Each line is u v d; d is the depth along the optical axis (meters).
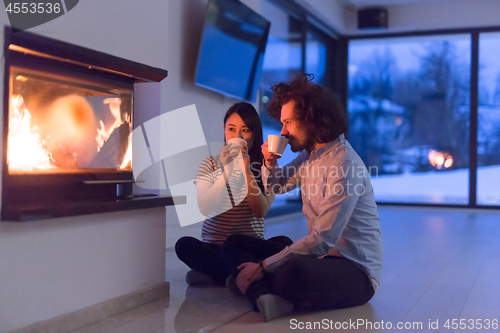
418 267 2.45
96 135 1.66
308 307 1.65
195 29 3.41
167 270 2.38
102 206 1.55
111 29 1.66
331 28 6.08
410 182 6.37
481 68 5.95
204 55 3.29
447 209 5.88
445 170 6.21
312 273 1.52
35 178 1.42
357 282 1.62
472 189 5.90
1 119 1.32
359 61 6.54
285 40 5.05
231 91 3.77
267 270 1.60
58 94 1.51
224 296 1.88
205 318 1.59
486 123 5.93
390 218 4.89
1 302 1.30
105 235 1.63
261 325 1.51
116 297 1.67
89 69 1.59
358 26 6.14
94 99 1.65
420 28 5.99
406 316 1.62
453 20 5.82
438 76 6.23
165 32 1.93
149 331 1.46
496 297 1.87
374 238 1.66
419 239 3.45
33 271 1.38
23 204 1.38
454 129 6.17
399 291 1.96
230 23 3.57
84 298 1.55
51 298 1.44
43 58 1.43
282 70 5.02
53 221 1.44
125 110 1.77
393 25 6.07
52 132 1.49
